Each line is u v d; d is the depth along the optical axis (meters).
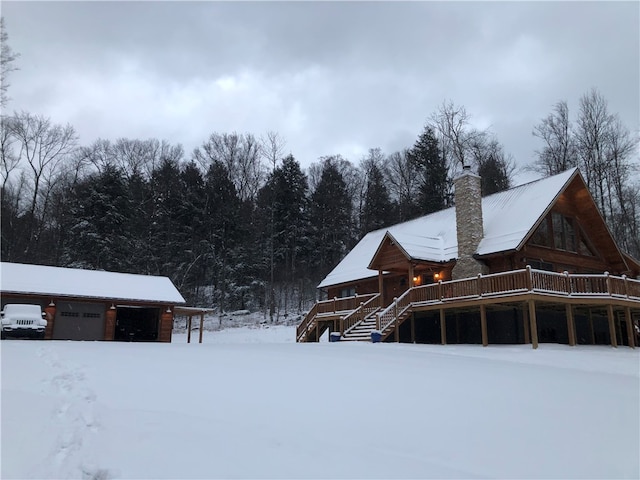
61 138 54.00
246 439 6.25
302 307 45.78
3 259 45.31
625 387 10.12
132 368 10.46
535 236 23.53
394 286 28.75
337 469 5.51
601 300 20.61
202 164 60.59
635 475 5.55
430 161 52.88
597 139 41.62
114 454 5.68
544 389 9.54
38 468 5.30
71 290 27.23
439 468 5.62
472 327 23.84
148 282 31.16
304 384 9.31
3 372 9.36
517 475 5.50
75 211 45.12
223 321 42.72
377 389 9.05
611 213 40.19
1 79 35.09
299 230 50.75
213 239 49.72
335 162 64.38
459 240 24.22
